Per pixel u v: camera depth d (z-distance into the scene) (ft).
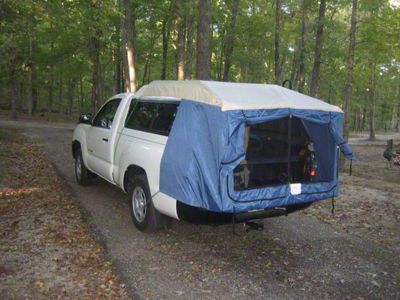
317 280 14.75
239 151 13.73
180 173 14.90
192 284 13.93
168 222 18.19
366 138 136.05
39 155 39.47
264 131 15.42
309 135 16.34
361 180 37.83
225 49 73.97
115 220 20.30
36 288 13.12
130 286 13.58
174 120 16.10
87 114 27.55
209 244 17.74
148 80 112.98
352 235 20.08
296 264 16.12
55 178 29.22
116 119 21.94
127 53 49.80
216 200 14.07
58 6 31.30
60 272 14.30
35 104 126.41
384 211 24.95
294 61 80.48
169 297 12.98
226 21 68.33
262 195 14.93
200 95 15.21
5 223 18.98
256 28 69.26
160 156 16.60
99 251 16.25
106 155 22.40
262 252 17.19
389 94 163.53
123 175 19.79
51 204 22.35
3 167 30.96
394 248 18.47
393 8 46.91
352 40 47.47
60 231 18.20
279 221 21.72
